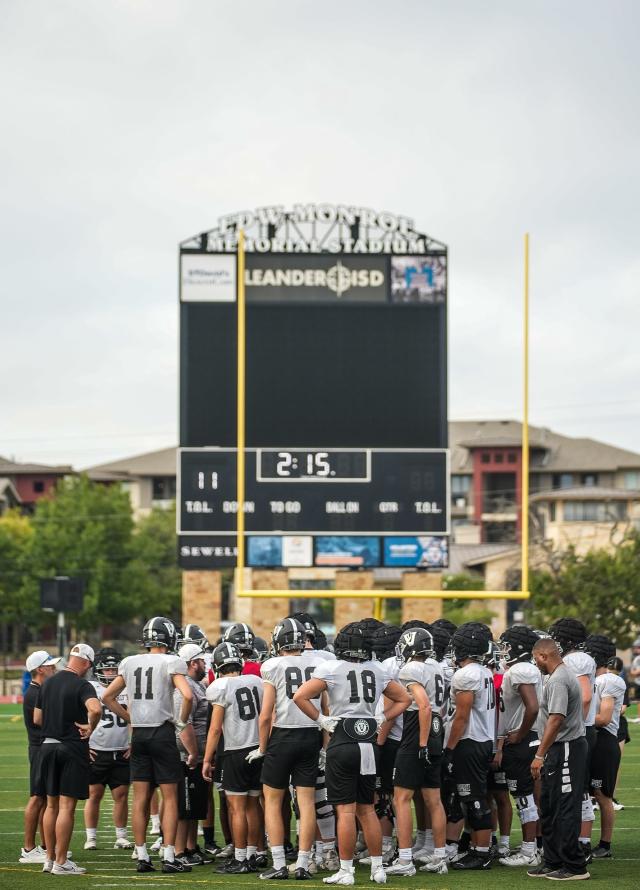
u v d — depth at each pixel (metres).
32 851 19.72
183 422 47.62
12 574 103.31
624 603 81.56
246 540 47.16
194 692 19.91
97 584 102.25
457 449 139.75
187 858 19.66
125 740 21.17
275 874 17.78
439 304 47.62
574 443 138.25
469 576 110.38
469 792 18.47
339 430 47.34
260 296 47.56
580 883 17.05
